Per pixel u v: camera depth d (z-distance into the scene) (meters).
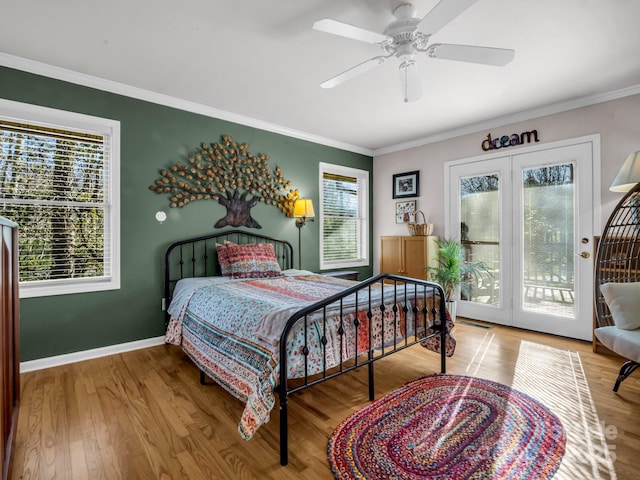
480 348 3.06
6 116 2.49
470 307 4.10
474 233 4.05
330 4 1.90
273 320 1.74
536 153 3.51
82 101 2.77
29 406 2.02
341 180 4.90
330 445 1.66
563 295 3.37
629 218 2.89
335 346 1.90
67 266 2.78
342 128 4.15
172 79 2.84
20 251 2.59
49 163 2.68
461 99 3.24
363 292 2.43
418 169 4.62
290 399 2.15
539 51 2.38
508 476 1.43
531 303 3.59
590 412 1.94
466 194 4.12
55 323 2.67
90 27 2.11
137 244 3.06
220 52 2.41
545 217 3.47
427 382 2.35
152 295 3.15
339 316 1.94
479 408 1.99
